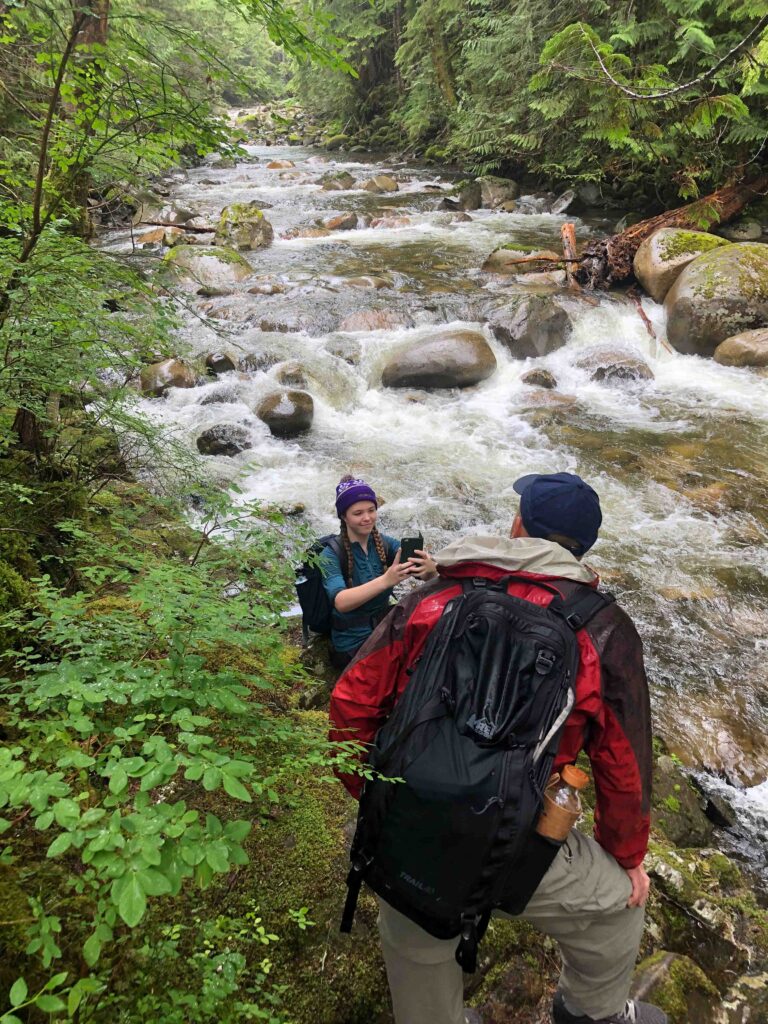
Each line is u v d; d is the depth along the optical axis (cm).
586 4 1280
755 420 707
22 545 294
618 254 1022
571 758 142
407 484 605
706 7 1099
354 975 192
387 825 136
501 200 1641
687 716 362
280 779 230
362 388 782
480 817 129
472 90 1738
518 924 220
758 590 462
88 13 253
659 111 1118
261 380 735
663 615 439
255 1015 164
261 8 254
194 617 190
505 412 743
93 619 190
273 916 196
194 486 306
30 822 177
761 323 838
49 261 268
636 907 158
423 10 1922
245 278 1045
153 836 112
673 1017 208
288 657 345
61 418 415
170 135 284
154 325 293
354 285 1007
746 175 1157
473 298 945
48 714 184
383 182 1822
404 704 141
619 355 824
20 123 383
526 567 149
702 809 313
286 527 514
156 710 186
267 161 2405
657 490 586
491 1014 201
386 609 329
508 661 136
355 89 2706
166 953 161
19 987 108
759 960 239
